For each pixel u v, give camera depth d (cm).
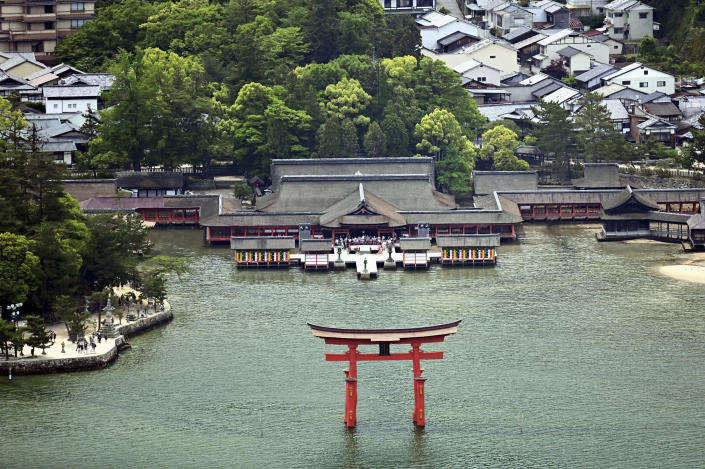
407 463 19162
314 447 19612
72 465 19175
